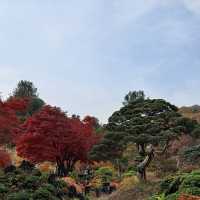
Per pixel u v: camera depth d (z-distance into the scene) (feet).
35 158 129.59
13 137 126.62
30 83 246.68
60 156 135.13
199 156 117.91
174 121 106.01
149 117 106.93
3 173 94.27
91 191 117.29
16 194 81.20
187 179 64.03
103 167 145.07
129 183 110.01
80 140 136.36
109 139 108.78
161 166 128.06
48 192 85.51
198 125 108.27
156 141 102.78
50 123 131.44
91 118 152.46
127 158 152.97
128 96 176.65
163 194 67.41
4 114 120.37
